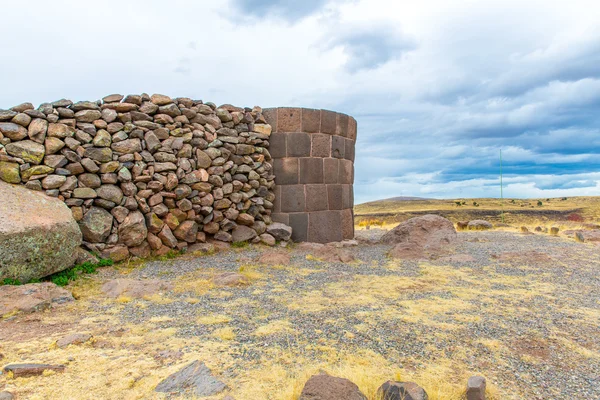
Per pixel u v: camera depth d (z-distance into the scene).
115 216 8.76
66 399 3.27
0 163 7.69
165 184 9.61
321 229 12.37
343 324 5.12
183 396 3.34
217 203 10.58
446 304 6.05
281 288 6.91
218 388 3.44
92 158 8.59
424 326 5.11
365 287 7.05
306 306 5.88
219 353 4.19
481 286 7.26
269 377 3.67
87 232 8.30
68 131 8.41
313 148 12.29
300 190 12.11
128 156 9.00
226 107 11.51
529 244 12.17
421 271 8.45
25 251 6.56
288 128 12.09
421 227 12.36
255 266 8.74
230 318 5.30
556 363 4.18
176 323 5.14
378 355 4.22
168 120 9.87
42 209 7.30
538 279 7.82
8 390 3.35
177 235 9.90
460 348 4.48
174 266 8.66
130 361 3.97
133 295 6.37
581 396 3.53
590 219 31.84
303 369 3.86
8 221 6.52
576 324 5.32
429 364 4.07
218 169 10.64
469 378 3.48
